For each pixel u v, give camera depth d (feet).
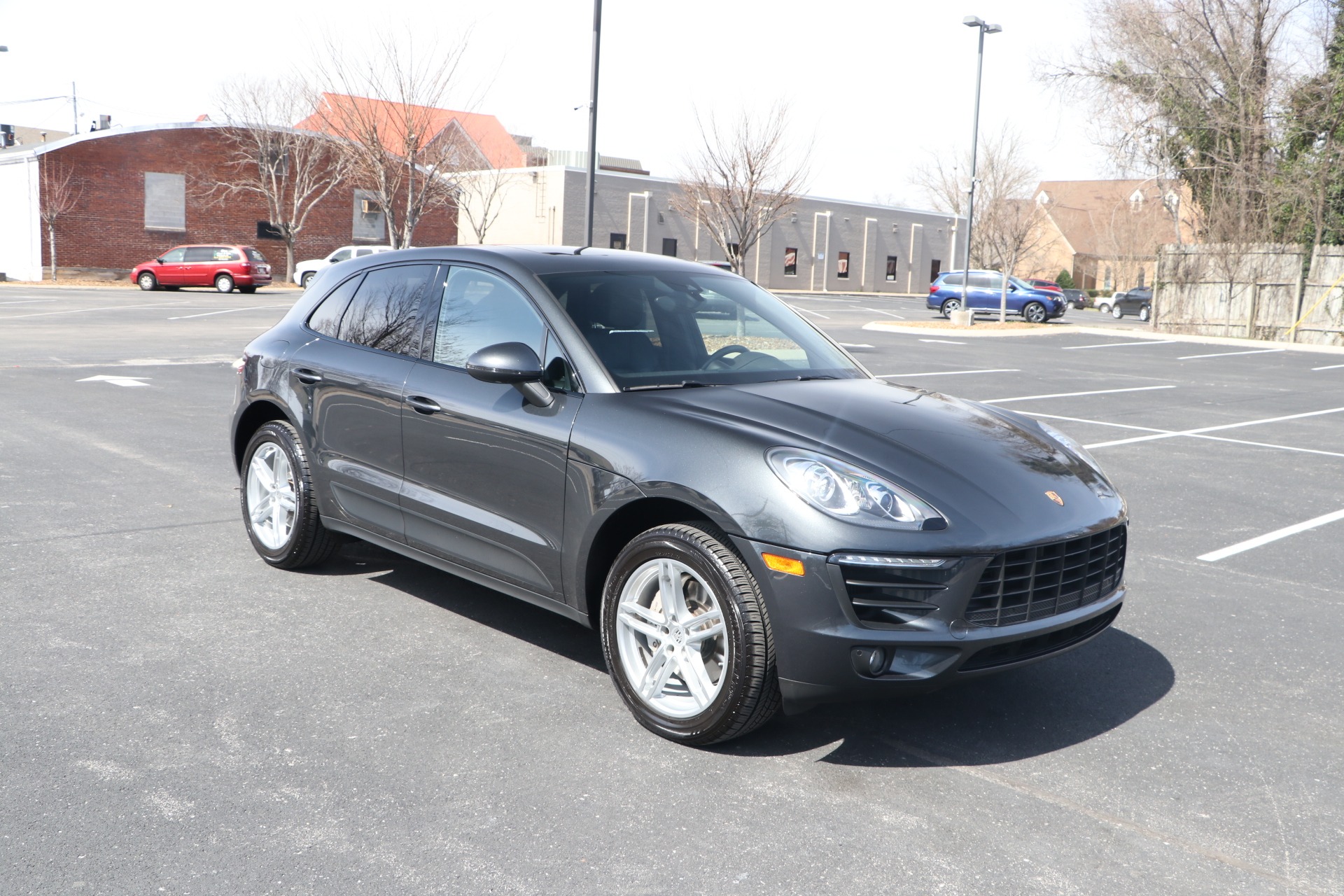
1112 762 11.55
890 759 11.47
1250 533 22.53
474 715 12.23
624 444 12.00
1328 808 10.64
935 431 12.54
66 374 44.52
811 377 14.35
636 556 11.87
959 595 10.73
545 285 13.87
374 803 10.11
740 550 10.92
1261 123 98.07
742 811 10.19
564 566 12.72
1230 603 17.53
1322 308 93.91
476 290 14.62
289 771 10.70
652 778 10.83
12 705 12.09
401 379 14.84
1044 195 261.03
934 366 61.16
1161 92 103.71
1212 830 10.13
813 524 10.64
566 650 14.42
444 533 14.33
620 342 13.41
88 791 10.17
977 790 10.80
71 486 23.45
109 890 8.55
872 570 10.57
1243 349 83.20
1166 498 25.89
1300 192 94.32
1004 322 116.47
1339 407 46.42
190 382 43.16
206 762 10.84
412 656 14.02
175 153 140.46
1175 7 101.76
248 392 17.81
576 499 12.40
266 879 8.77
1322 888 9.18
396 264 16.24
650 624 11.96
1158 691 13.67
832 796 10.57
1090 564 12.05
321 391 16.24
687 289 15.16
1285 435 37.45
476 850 9.33
